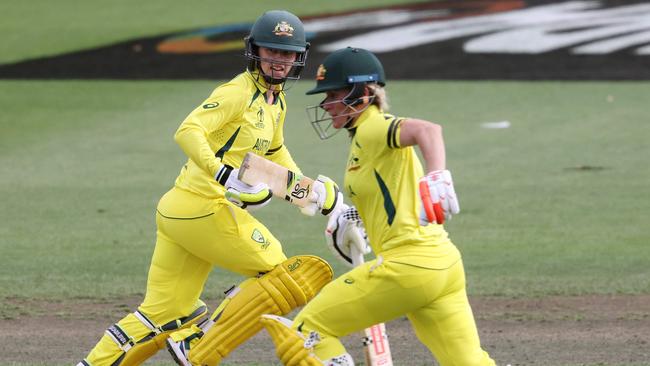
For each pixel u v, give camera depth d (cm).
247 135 2067
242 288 2064
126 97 6719
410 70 7206
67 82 7131
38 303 2866
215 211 2028
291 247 3497
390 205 1734
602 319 2644
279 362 2350
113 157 5188
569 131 5572
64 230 3791
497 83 6869
